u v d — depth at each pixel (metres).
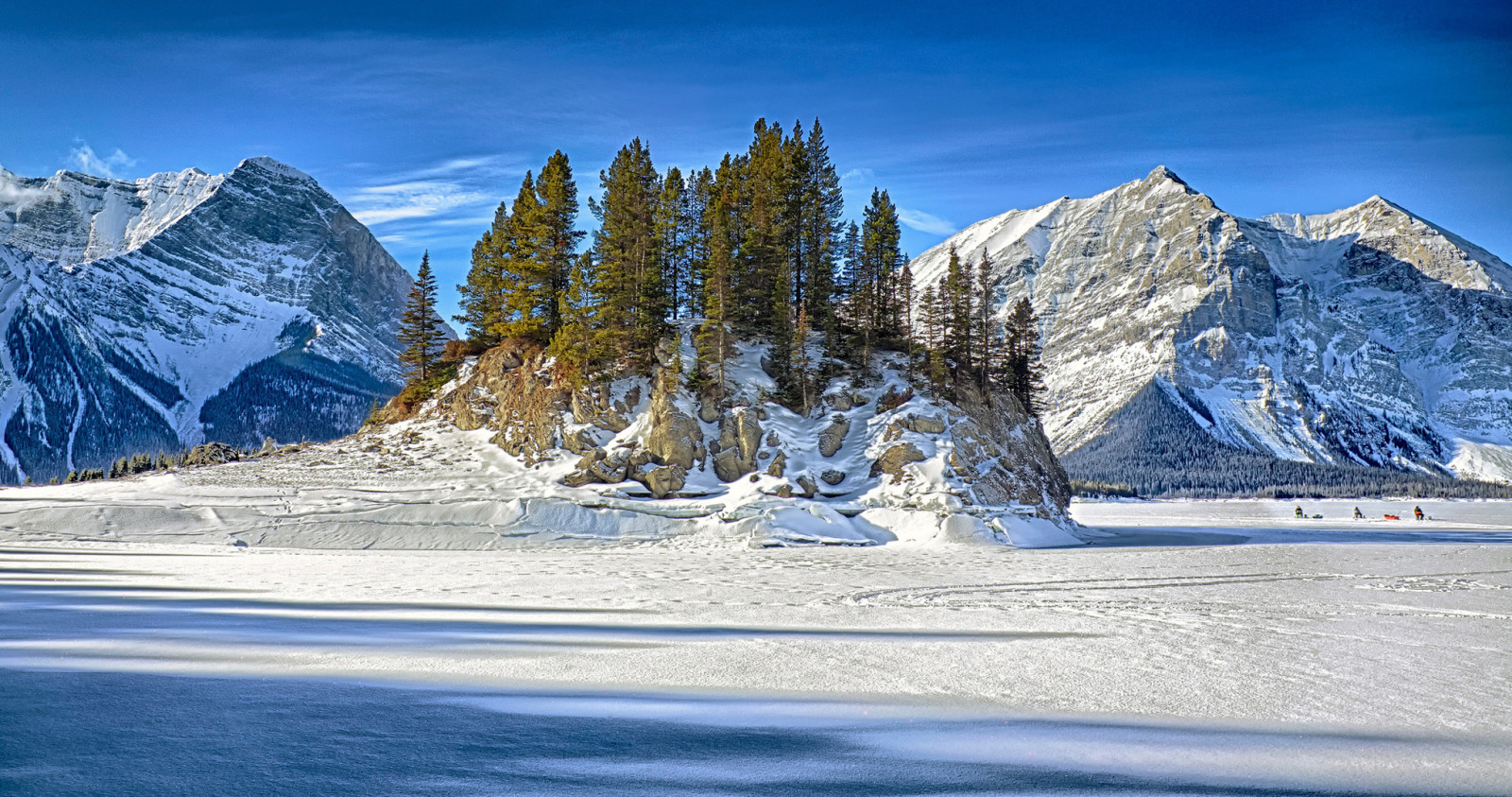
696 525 61.12
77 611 26.02
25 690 15.08
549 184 82.25
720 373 72.06
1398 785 10.99
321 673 17.12
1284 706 15.30
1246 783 11.02
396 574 39.78
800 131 86.06
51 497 66.44
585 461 67.50
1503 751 12.56
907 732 13.40
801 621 25.75
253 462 75.31
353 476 70.12
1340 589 35.09
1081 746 12.67
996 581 37.66
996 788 10.71
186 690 15.34
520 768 11.29
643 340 75.62
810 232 86.06
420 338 87.94
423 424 79.88
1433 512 199.12
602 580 37.41
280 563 44.78
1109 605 29.97
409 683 16.42
